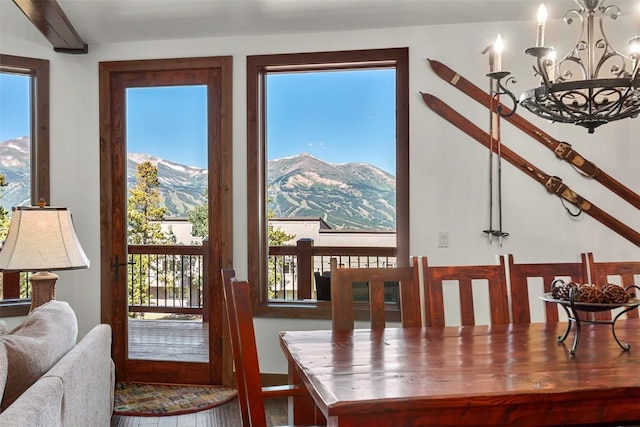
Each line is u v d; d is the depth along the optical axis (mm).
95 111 3836
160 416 3221
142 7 3305
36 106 3770
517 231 3574
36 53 3760
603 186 3535
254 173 3754
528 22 3523
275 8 3336
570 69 3482
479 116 3580
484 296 3602
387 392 1454
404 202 3643
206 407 3363
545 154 3561
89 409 2156
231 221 3775
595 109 1975
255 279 3758
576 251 3547
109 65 3836
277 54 3732
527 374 1619
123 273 3883
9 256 2600
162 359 3867
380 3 3281
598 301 1878
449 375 1613
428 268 2484
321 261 3883
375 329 2316
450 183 3609
